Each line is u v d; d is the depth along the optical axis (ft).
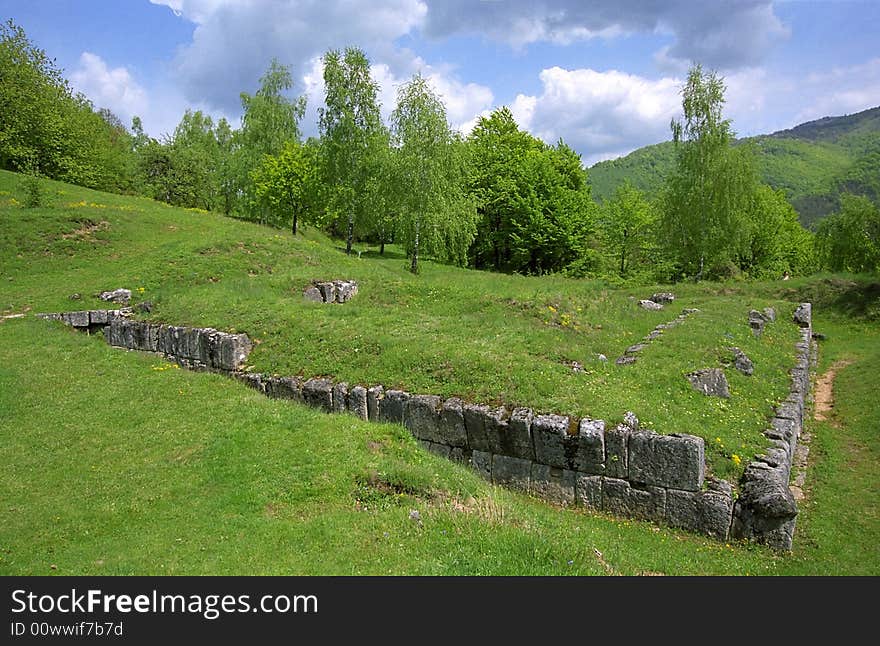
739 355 46.24
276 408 34.78
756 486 26.50
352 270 73.67
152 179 157.79
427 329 44.06
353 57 121.49
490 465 31.35
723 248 116.98
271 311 49.01
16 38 128.16
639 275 121.60
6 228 79.77
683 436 27.25
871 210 100.63
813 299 86.07
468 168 123.03
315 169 133.59
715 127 114.42
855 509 30.53
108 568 19.89
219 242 76.59
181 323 50.21
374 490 25.77
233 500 25.41
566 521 26.21
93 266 76.38
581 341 51.13
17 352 45.60
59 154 129.49
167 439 31.50
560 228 143.64
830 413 46.55
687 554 24.23
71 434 32.35
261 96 157.38
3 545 21.79
